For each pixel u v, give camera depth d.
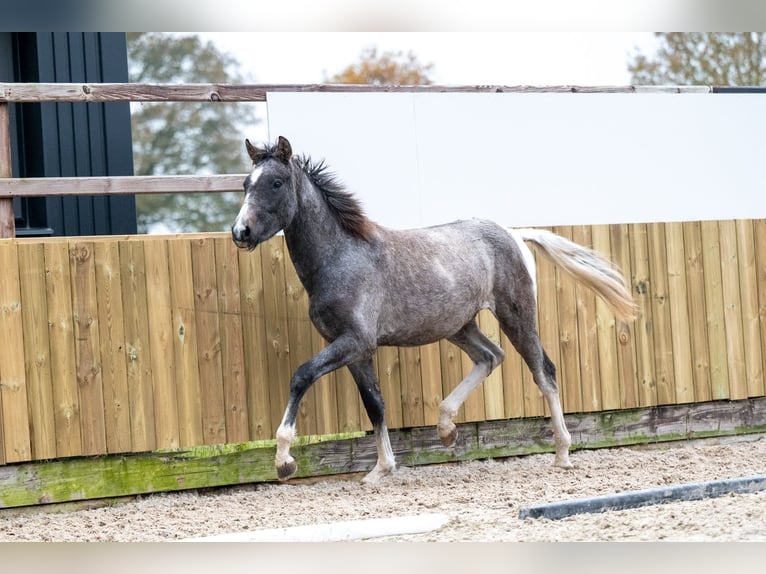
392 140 8.43
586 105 9.05
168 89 7.76
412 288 7.35
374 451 8.12
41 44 10.52
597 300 8.87
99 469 7.24
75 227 10.42
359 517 6.15
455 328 7.66
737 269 9.41
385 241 7.34
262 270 7.78
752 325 9.45
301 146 8.15
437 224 8.55
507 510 5.91
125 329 7.32
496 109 8.77
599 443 8.92
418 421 8.23
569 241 8.08
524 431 8.68
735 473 7.41
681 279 9.18
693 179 9.39
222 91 7.93
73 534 6.04
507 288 7.93
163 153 22.66
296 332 7.88
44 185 7.29
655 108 9.30
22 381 6.99
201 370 7.54
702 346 9.24
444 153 8.60
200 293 7.57
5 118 7.36
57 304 7.12
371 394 7.47
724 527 4.86
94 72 10.76
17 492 6.97
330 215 7.16
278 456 6.73
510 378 8.56
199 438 7.50
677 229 9.18
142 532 5.97
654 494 5.72
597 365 8.84
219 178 7.74
